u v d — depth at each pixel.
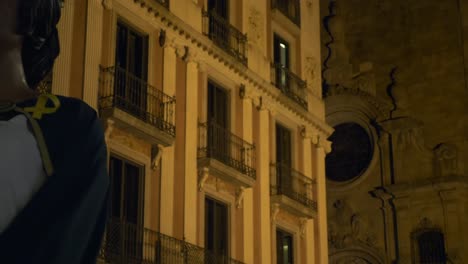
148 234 20.55
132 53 21.67
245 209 24.83
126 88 20.53
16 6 2.03
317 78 31.31
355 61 41.41
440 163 37.59
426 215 37.47
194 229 22.38
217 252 23.50
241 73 25.69
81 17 19.73
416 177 38.12
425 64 39.31
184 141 22.62
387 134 39.53
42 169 1.88
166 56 22.52
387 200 38.72
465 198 37.00
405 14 40.41
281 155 27.89
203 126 23.44
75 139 1.94
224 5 26.16
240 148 24.97
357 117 40.78
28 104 1.99
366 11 41.62
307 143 29.44
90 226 1.87
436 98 38.62
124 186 20.33
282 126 28.19
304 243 28.06
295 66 29.91
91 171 1.92
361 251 39.00
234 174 23.78
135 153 20.66
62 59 18.84
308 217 28.11
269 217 26.00
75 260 1.83
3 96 1.97
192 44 23.52
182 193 22.19
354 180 40.00
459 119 37.84
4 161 1.84
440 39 39.16
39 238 1.77
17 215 1.81
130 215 20.52
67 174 1.88
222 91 25.16
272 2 28.72
